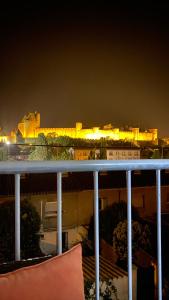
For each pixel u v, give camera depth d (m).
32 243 9.41
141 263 10.33
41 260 1.30
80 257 1.31
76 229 13.87
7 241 7.57
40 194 12.70
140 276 9.89
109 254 10.73
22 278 1.15
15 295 1.10
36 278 1.16
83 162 1.40
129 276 1.55
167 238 6.06
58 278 1.20
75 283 1.23
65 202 13.84
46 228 12.32
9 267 1.24
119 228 10.53
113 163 1.45
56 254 1.38
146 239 10.75
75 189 13.99
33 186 12.82
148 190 15.86
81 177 14.35
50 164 1.35
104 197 14.77
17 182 1.33
